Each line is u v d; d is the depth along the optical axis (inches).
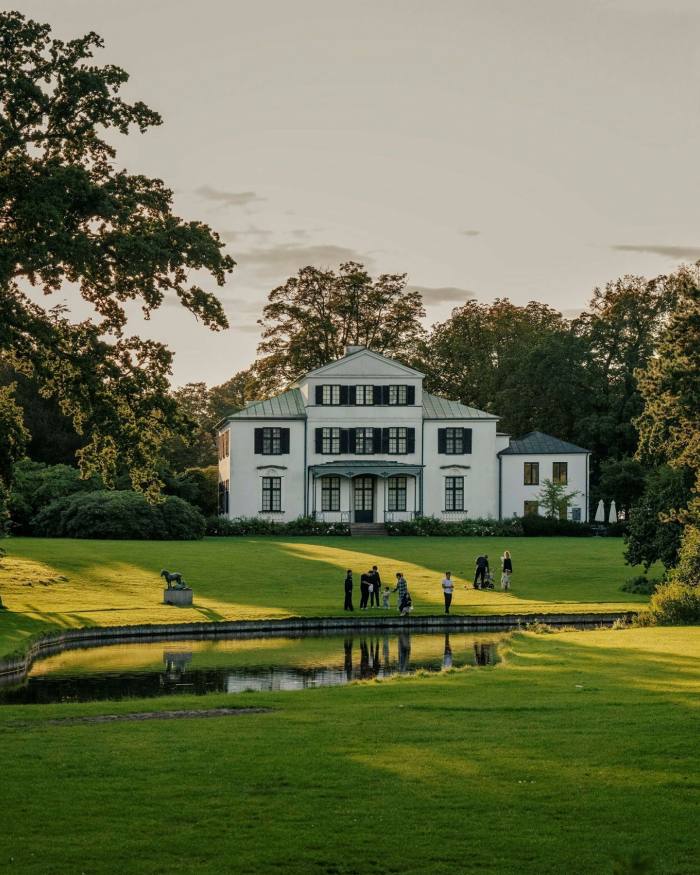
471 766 581.3
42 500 2864.2
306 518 3149.6
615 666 1010.7
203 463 4616.1
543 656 1106.7
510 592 1996.8
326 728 697.6
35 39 1027.9
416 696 845.2
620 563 2363.4
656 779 553.0
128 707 813.2
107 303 1138.0
